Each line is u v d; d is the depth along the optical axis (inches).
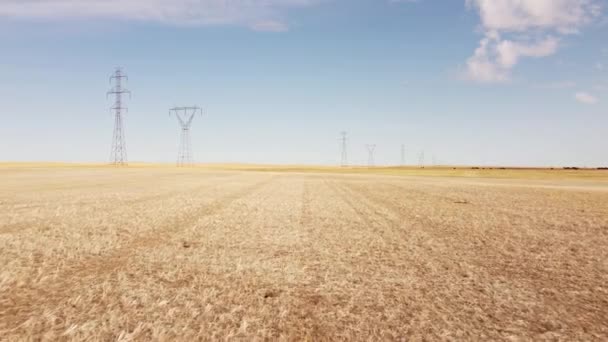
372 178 3427.7
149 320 264.7
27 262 413.1
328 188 1866.4
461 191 1738.4
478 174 5349.4
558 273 413.4
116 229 624.4
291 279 374.3
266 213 872.3
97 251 467.5
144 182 2097.7
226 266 417.7
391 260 460.1
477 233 657.6
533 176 4864.7
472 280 381.4
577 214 948.0
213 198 1195.9
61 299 302.5
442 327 266.8
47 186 1679.4
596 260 476.4
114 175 3036.4
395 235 624.4
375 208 1015.6
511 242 583.8
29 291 320.5
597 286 367.6
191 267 410.6
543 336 255.4
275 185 2028.8
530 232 676.1
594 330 267.1
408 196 1424.7
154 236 577.6
